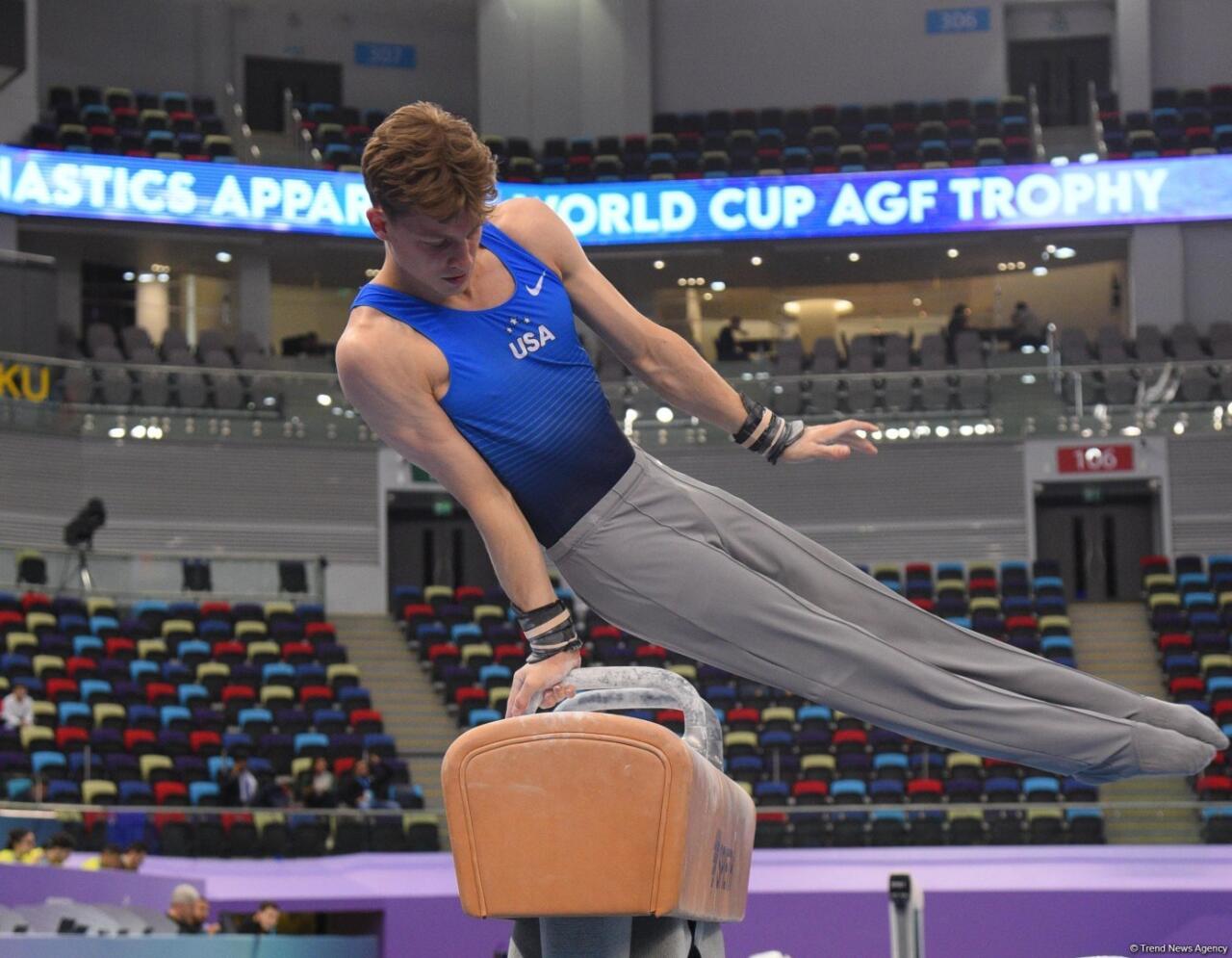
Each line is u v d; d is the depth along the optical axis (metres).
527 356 2.61
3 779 14.93
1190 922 14.09
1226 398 25.38
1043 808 15.82
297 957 12.57
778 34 32.34
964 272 31.17
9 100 28.02
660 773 2.23
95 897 13.17
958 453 25.78
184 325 30.30
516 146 30.28
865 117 30.88
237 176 27.88
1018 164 28.61
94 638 20.67
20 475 23.78
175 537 24.72
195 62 32.28
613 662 21.66
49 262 25.34
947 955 14.33
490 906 2.25
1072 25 32.34
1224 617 22.80
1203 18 31.55
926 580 24.16
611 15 32.09
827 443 3.00
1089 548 26.44
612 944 2.36
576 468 2.63
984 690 2.61
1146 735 2.57
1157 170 28.25
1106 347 27.19
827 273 31.00
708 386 2.97
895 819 15.91
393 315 2.58
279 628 22.39
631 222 28.86
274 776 17.98
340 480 25.83
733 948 14.51
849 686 2.63
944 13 32.16
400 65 33.59
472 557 26.77
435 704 22.64
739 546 2.72
